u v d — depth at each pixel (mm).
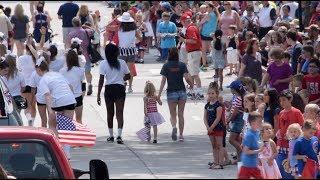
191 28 48906
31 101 38688
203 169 32781
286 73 38062
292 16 64062
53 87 33344
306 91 36312
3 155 20344
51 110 32875
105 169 21047
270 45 46219
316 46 40969
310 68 36219
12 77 36031
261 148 26312
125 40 50562
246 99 31281
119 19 50812
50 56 39125
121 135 38938
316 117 30125
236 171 32312
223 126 32781
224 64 50344
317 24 52031
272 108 31359
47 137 20422
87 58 50094
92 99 49125
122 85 38406
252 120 26562
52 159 20203
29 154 20328
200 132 41250
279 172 28188
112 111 38594
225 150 33250
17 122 29781
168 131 41562
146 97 38594
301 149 27922
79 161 34375
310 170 27750
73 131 29125
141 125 42688
